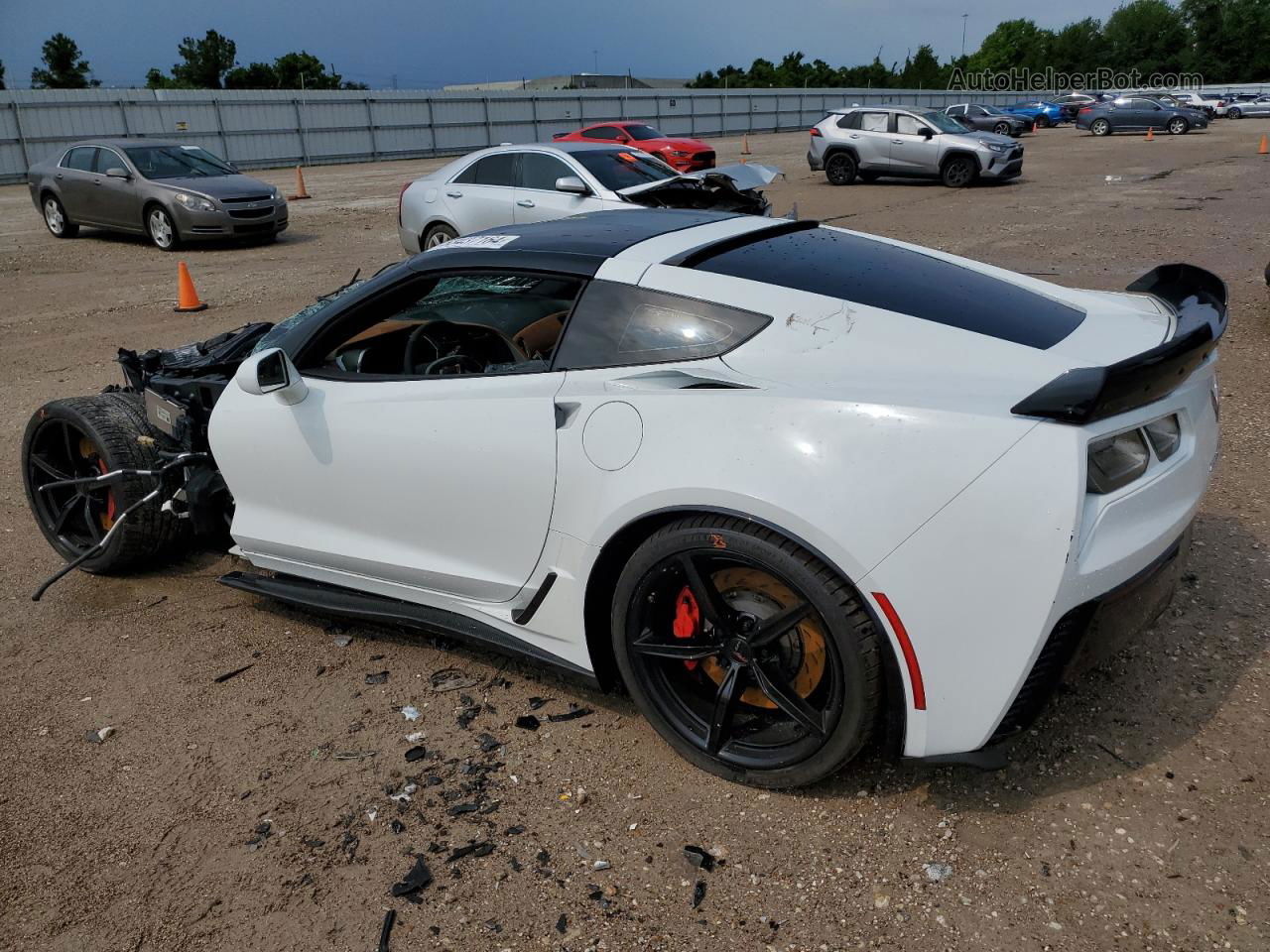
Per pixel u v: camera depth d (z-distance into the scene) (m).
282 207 14.52
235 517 3.63
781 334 2.50
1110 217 13.59
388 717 3.01
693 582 2.47
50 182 15.23
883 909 2.17
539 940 2.16
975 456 2.12
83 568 4.11
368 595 3.44
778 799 2.54
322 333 3.33
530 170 10.27
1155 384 2.16
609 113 45.06
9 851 2.52
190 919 2.27
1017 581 2.08
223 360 3.97
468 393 2.90
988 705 2.17
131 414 3.96
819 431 2.26
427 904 2.27
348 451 3.16
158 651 3.49
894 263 2.95
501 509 2.84
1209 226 12.34
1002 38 97.75
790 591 2.39
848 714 2.30
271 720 3.03
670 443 2.44
